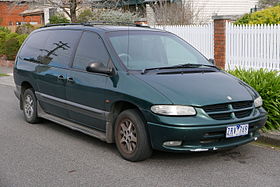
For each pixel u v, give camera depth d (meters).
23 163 5.59
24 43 8.37
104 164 5.50
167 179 4.94
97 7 20.03
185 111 5.01
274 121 6.80
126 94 5.42
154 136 5.14
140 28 6.78
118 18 18.72
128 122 5.51
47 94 7.18
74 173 5.18
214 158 5.72
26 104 8.02
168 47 6.55
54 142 6.63
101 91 5.82
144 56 6.12
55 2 18.25
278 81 7.10
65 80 6.57
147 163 5.50
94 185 4.79
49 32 7.61
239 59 12.65
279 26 11.55
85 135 7.08
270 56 11.85
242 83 5.98
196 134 4.97
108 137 5.85
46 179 4.99
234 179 4.94
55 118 7.20
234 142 5.30
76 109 6.42
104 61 6.03
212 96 5.21
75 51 6.65
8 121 8.23
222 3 25.80
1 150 6.21
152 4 23.28
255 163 5.53
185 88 5.30
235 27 12.65
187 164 5.47
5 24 37.38
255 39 12.18
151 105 5.11
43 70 7.22
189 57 6.57
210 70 6.21
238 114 5.33
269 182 4.85
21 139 6.84
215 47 13.29
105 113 5.80
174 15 20.70
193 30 14.11
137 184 4.79
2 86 13.70
